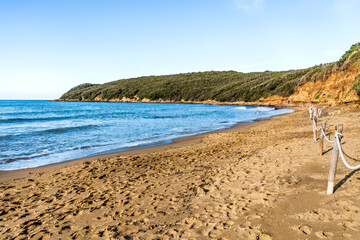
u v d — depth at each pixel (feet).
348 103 70.18
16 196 18.75
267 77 277.85
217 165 24.26
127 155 33.81
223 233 10.57
